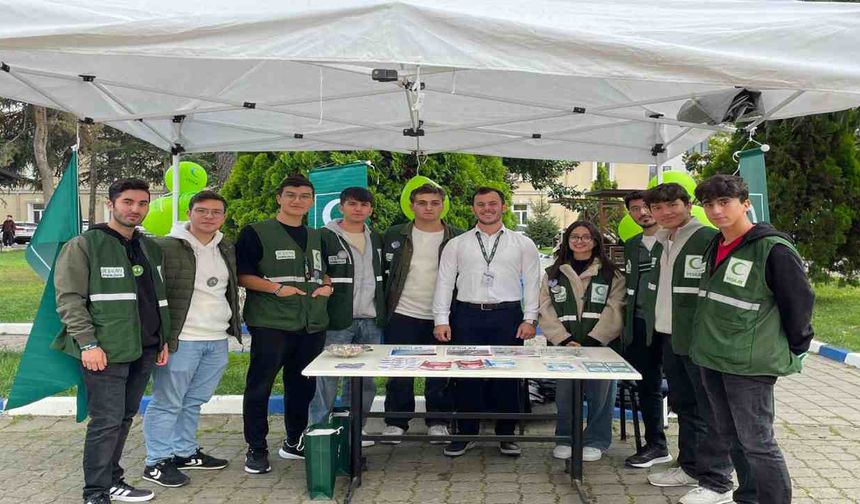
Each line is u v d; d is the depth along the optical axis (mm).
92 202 26609
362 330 4996
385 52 2867
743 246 3230
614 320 4586
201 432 5402
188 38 2848
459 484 4340
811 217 11977
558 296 4738
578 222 4703
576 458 4133
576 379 4078
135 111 5191
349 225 4926
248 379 4469
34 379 3697
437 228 5012
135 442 5117
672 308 3891
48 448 4980
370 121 5875
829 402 6355
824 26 3080
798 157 12164
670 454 4887
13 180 27422
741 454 3525
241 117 5922
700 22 3082
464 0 3160
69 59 4074
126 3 2957
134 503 3961
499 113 5652
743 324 3178
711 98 4559
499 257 4734
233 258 4355
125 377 3707
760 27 3057
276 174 9570
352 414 4230
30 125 26312
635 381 4699
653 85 4758
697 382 3865
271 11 2854
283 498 4090
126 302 3639
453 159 9750
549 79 4758
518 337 4785
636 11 3234
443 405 5160
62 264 3535
